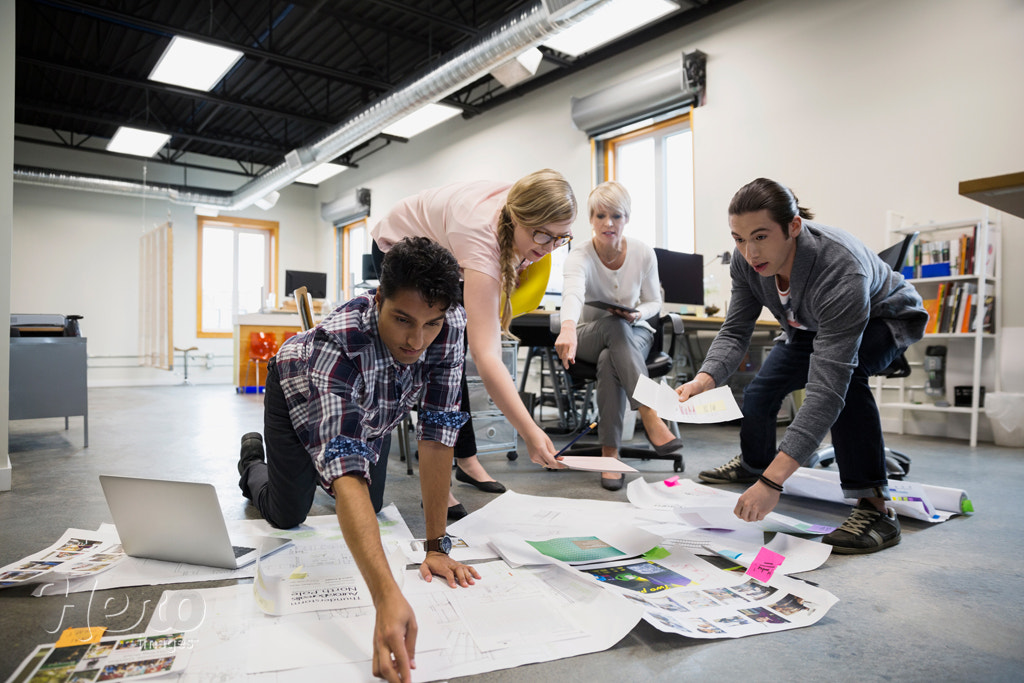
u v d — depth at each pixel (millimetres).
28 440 3416
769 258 1498
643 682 845
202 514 1195
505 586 1136
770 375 2043
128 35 6168
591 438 3359
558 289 3488
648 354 2662
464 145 7320
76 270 8852
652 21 4699
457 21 5426
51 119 8391
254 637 918
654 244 5555
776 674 872
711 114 4844
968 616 1074
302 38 6395
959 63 3615
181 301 9656
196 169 9883
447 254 877
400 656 709
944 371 3637
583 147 5891
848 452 1525
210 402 6098
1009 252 3436
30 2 5402
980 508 1861
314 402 922
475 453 2105
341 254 10172
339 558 1293
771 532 1544
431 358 1101
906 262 3678
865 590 1192
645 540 1376
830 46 4180
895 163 3867
